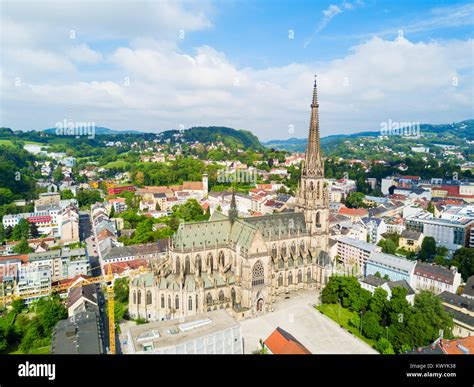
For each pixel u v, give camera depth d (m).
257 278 161.75
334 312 164.62
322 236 197.00
